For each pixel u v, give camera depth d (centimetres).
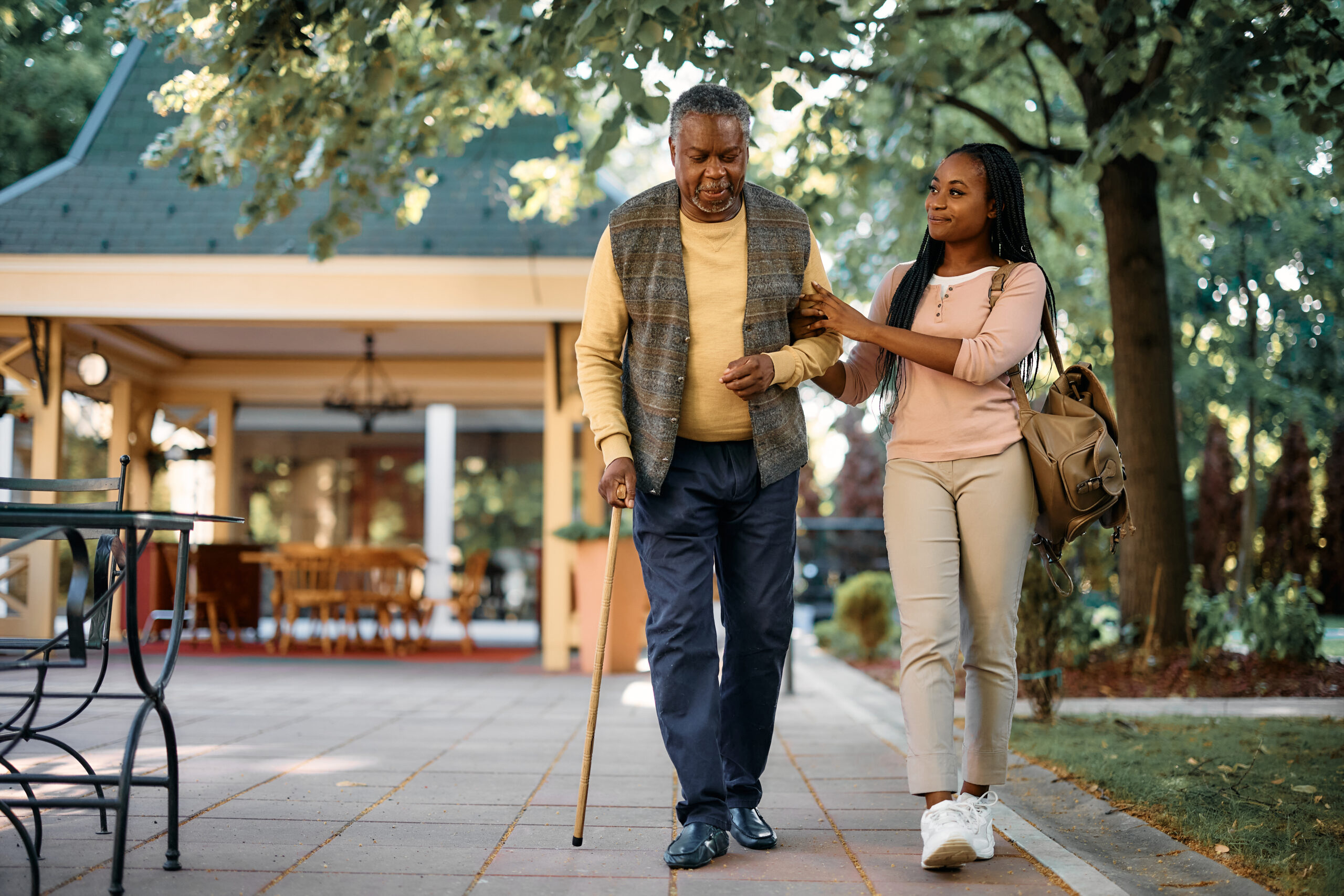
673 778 352
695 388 256
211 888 219
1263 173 784
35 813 244
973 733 257
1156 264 701
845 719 526
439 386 1126
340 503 1335
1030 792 332
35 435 799
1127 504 258
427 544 1327
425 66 647
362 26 477
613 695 614
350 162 651
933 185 265
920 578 251
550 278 776
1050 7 520
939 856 230
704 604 255
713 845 245
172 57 540
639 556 267
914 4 530
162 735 433
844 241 943
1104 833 280
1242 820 274
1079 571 667
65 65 1361
